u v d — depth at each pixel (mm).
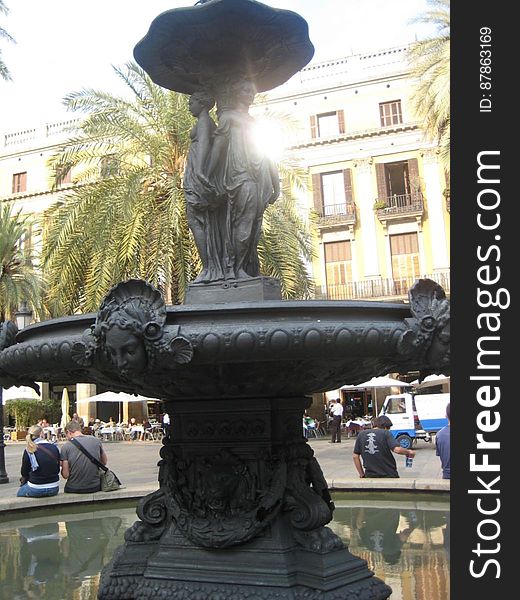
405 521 5793
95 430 28531
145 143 14539
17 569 4461
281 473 3445
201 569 3359
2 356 3424
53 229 13883
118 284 2787
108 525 6305
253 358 2742
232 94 3723
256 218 3541
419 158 30984
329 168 32156
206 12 3447
